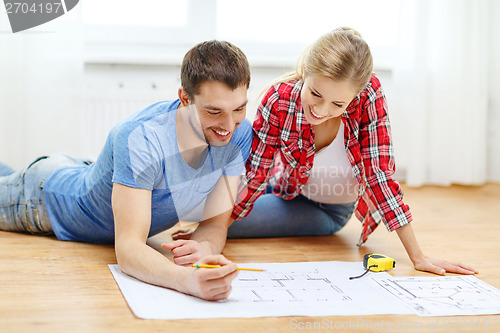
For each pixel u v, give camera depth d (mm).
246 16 3180
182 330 1065
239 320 1114
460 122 3273
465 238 1975
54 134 2816
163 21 3121
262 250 1716
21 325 1072
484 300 1268
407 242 1555
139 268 1292
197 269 1193
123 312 1146
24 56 2771
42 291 1264
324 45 1340
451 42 3225
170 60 3031
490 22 3375
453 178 3332
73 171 1740
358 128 1593
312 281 1364
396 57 3213
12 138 2803
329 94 1342
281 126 1608
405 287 1341
